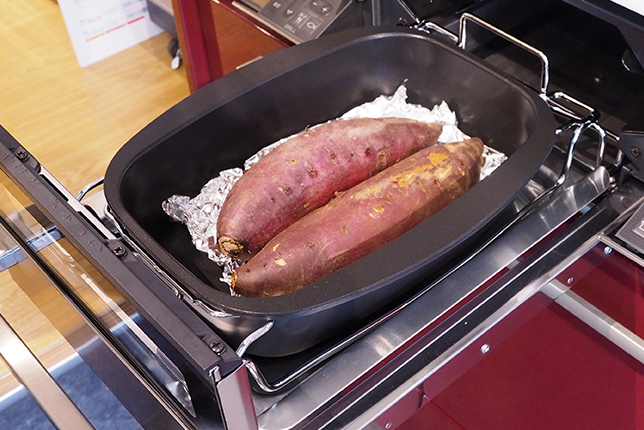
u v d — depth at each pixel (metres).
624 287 0.72
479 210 0.59
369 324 0.63
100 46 1.75
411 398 0.64
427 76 0.80
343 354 0.63
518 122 0.73
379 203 0.64
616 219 0.72
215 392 0.51
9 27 1.89
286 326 0.57
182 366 0.54
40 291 0.77
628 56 0.78
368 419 0.61
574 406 0.81
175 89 1.70
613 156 0.78
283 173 0.68
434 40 0.77
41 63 1.77
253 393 0.61
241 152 0.77
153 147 0.68
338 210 0.64
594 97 0.85
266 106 0.76
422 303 0.66
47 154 1.52
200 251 0.72
